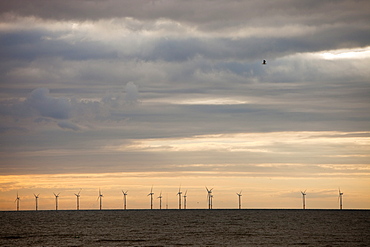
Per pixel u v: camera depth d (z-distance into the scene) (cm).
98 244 13712
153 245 13338
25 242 14475
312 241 14350
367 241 14400
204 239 15050
